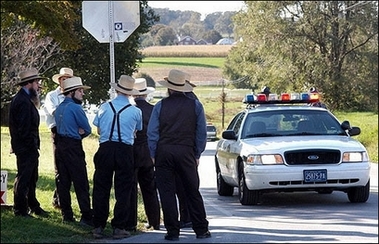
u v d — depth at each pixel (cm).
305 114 4175
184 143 2711
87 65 8106
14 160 5878
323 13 14638
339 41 14700
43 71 6575
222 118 12338
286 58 14675
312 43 14800
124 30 3447
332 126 4125
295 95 4428
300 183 3656
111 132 2736
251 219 3350
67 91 2975
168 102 2731
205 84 14912
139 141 2953
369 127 10794
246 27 15112
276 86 14600
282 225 3152
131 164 2752
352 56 14738
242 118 4259
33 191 3020
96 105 8419
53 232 2711
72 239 2636
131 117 2756
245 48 15100
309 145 3709
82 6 3425
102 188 2736
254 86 15062
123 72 8506
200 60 15650
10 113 2875
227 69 15762
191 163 2723
